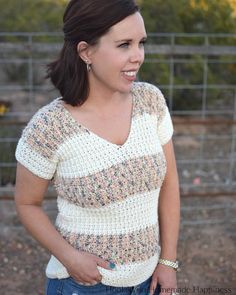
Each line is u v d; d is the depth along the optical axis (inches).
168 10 234.4
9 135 191.2
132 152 70.7
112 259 72.4
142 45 68.8
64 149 69.7
